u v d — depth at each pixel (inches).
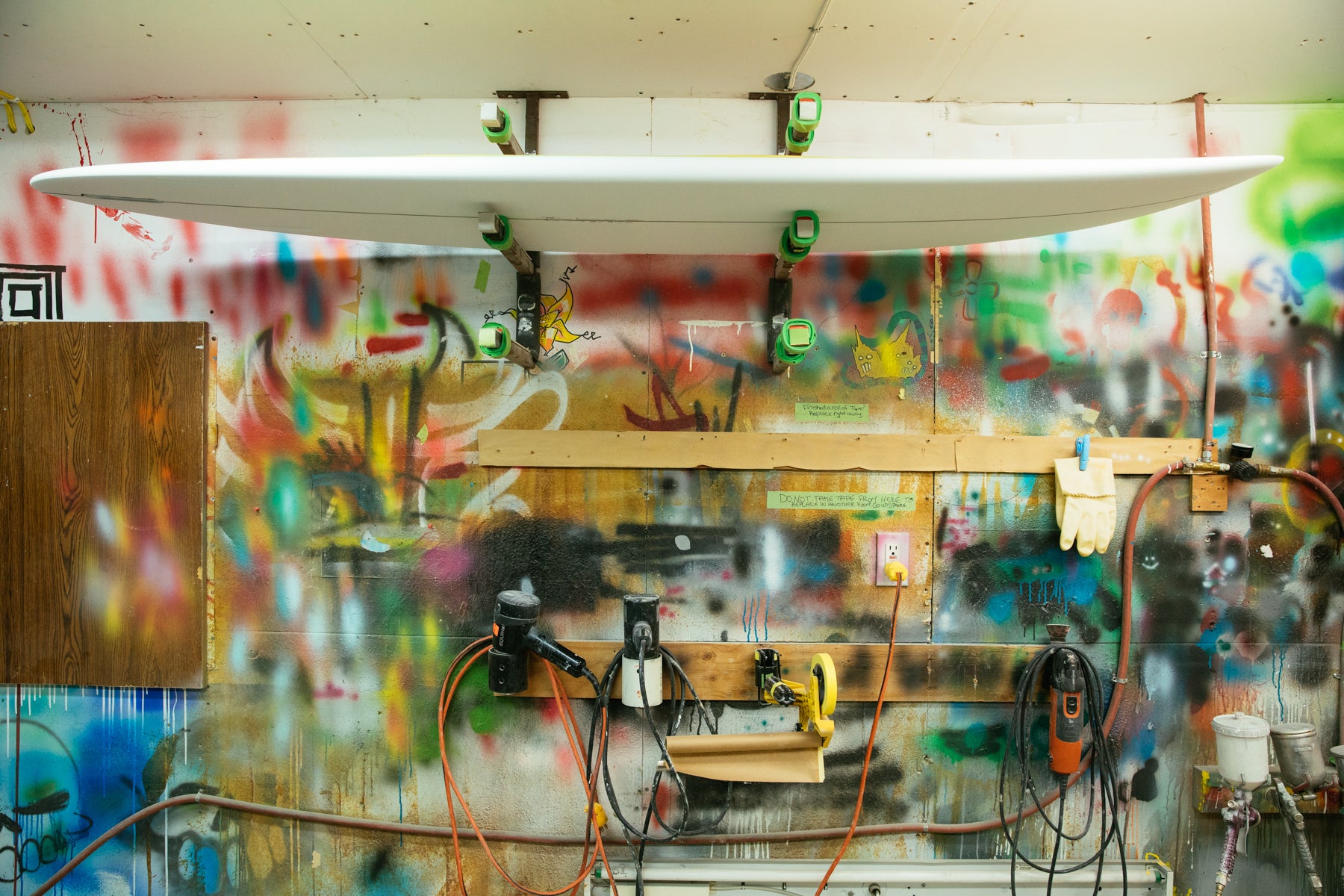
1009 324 75.0
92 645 75.8
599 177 57.7
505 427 74.9
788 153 62.1
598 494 74.7
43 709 76.6
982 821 74.7
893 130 75.2
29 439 75.4
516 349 65.9
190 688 75.6
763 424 74.7
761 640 74.6
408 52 66.9
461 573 75.0
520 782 75.2
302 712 75.8
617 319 74.7
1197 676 75.0
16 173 76.2
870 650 73.7
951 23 62.4
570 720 71.1
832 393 74.7
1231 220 75.3
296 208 64.9
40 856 76.5
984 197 60.5
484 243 69.8
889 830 74.2
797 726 73.2
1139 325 75.0
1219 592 75.0
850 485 74.7
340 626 75.4
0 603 76.0
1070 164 58.1
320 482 75.4
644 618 68.0
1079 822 75.0
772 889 73.9
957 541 74.8
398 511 75.4
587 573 74.7
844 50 66.4
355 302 75.4
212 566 75.8
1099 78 71.1
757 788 75.1
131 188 62.9
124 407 75.0
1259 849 75.0
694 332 74.7
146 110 75.9
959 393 74.9
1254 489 75.0
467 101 75.1
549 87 73.0
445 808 75.5
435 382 75.0
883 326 74.7
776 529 74.6
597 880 73.2
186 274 75.8
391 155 75.3
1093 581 74.9
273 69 69.8
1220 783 73.9
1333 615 75.1
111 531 75.3
